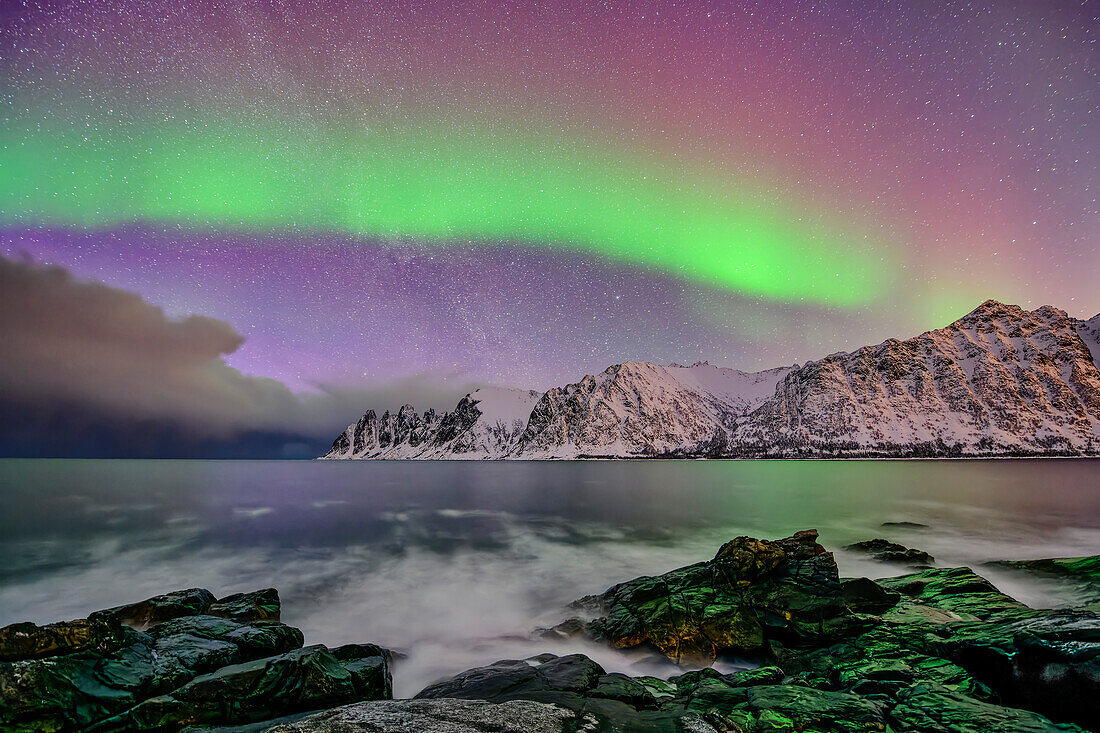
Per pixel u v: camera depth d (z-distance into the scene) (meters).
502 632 15.47
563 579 21.97
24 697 6.19
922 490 63.28
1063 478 82.31
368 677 8.45
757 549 15.02
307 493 62.69
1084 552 25.77
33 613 17.45
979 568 18.89
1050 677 7.25
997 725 6.50
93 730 6.38
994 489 63.66
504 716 6.44
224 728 6.59
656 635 12.94
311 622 16.61
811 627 12.04
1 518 38.25
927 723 6.71
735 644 12.32
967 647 9.01
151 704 6.91
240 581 21.64
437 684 9.05
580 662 9.50
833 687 9.43
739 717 6.98
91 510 43.25
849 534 31.95
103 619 8.02
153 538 30.94
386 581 21.64
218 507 46.53
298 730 5.78
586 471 135.88
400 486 77.38
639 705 7.73
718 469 134.38
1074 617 8.69
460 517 41.56
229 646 9.04
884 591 13.46
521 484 83.25
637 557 26.28
